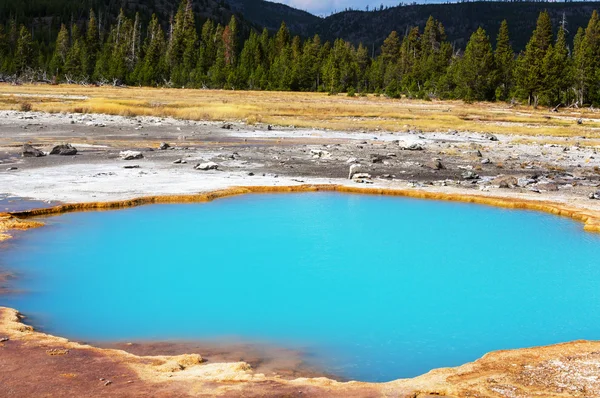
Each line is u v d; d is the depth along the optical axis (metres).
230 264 12.47
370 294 10.87
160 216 16.16
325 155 27.98
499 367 7.07
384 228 15.63
